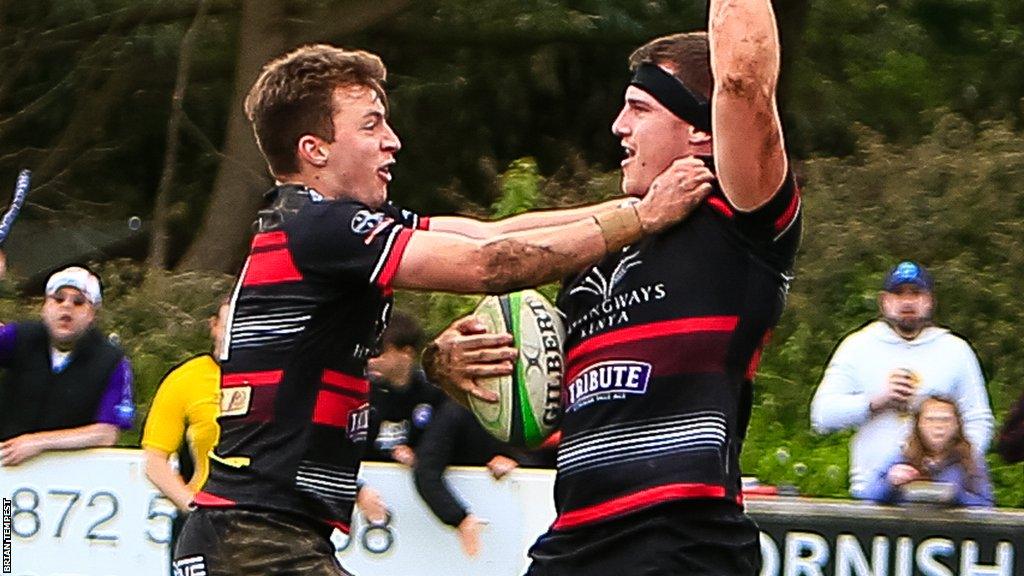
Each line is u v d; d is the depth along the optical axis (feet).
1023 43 189.98
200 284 147.13
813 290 140.46
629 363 45.98
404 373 76.79
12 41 185.37
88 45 186.80
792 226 46.11
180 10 182.09
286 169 49.21
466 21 184.03
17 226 168.35
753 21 43.62
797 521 75.92
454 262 46.06
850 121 185.47
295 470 47.11
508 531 76.74
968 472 78.54
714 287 45.68
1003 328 135.64
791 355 131.85
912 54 190.80
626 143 47.65
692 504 45.29
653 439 45.62
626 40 185.26
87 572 81.20
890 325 82.94
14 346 82.64
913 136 181.37
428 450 76.07
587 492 46.42
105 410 82.64
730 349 45.62
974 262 142.92
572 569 46.52
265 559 46.78
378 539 77.20
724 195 45.42
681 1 183.93
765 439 116.26
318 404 47.37
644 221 45.75
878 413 81.25
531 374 50.72
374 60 49.78
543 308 51.49
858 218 146.82
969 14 191.62
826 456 110.01
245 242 170.60
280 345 47.29
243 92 170.71
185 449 79.36
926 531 75.51
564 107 190.90
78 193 189.57
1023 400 84.07
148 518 80.33
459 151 188.85
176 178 190.29
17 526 81.71
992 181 146.51
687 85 46.62
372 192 49.29
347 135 48.75
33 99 189.57
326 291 47.19
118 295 147.84
